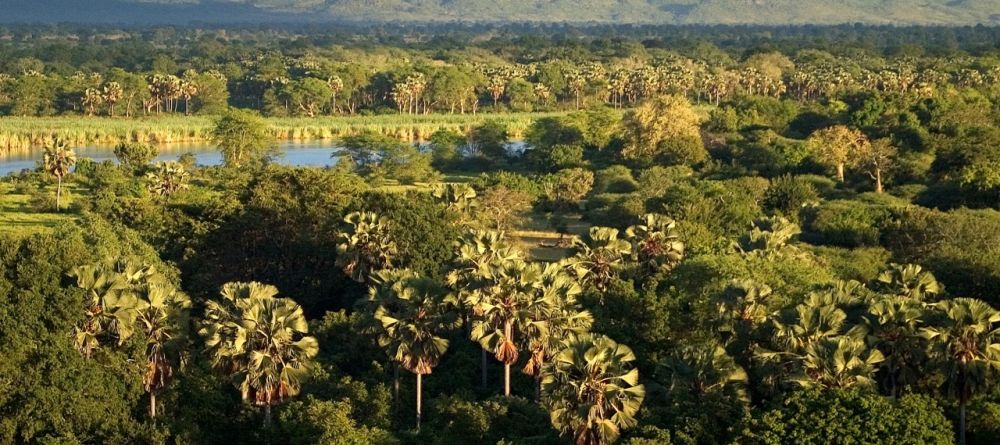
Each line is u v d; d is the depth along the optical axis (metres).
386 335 63.69
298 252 93.19
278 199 94.62
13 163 198.50
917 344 56.50
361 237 84.38
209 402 63.41
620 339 66.94
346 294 88.75
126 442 59.12
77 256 69.25
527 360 66.56
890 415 49.59
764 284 66.38
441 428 61.56
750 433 50.66
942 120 166.12
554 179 142.00
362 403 63.31
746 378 56.00
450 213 94.25
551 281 63.78
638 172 158.62
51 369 59.06
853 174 148.25
